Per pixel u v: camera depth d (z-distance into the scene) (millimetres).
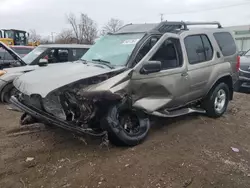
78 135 4449
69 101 3988
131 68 4430
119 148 4387
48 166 3832
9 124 5586
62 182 3457
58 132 5051
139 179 3508
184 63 5152
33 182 3461
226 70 6102
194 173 3668
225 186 3439
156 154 4180
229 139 4949
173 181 3480
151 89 4605
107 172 3660
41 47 9438
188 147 4492
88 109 4059
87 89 3973
